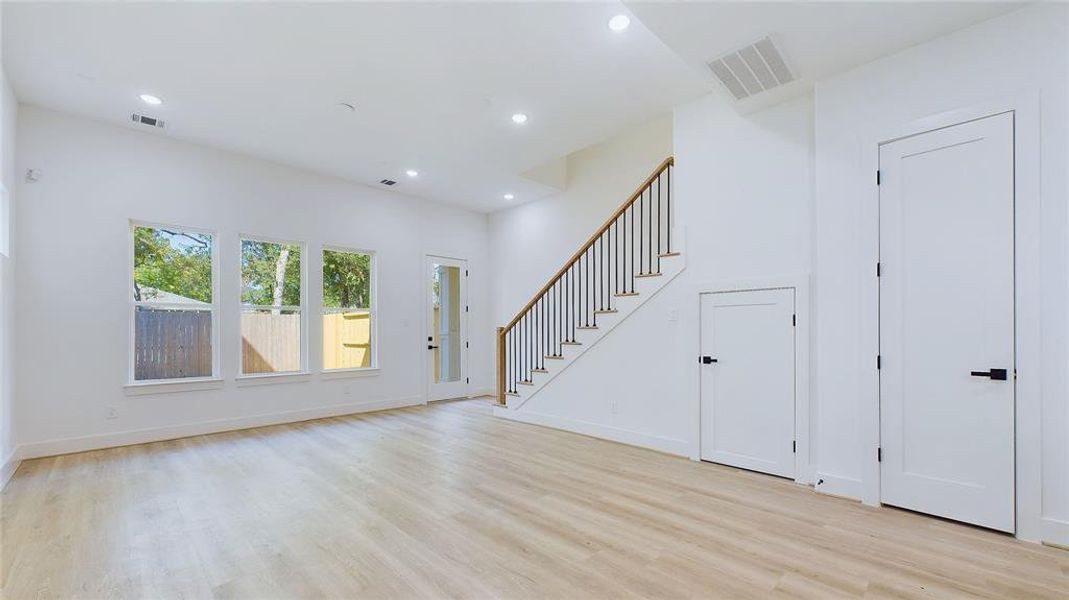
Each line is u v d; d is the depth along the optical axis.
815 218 3.33
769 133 3.62
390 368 6.50
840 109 3.16
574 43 3.14
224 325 5.02
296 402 5.57
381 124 4.40
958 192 2.71
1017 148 2.52
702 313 4.00
